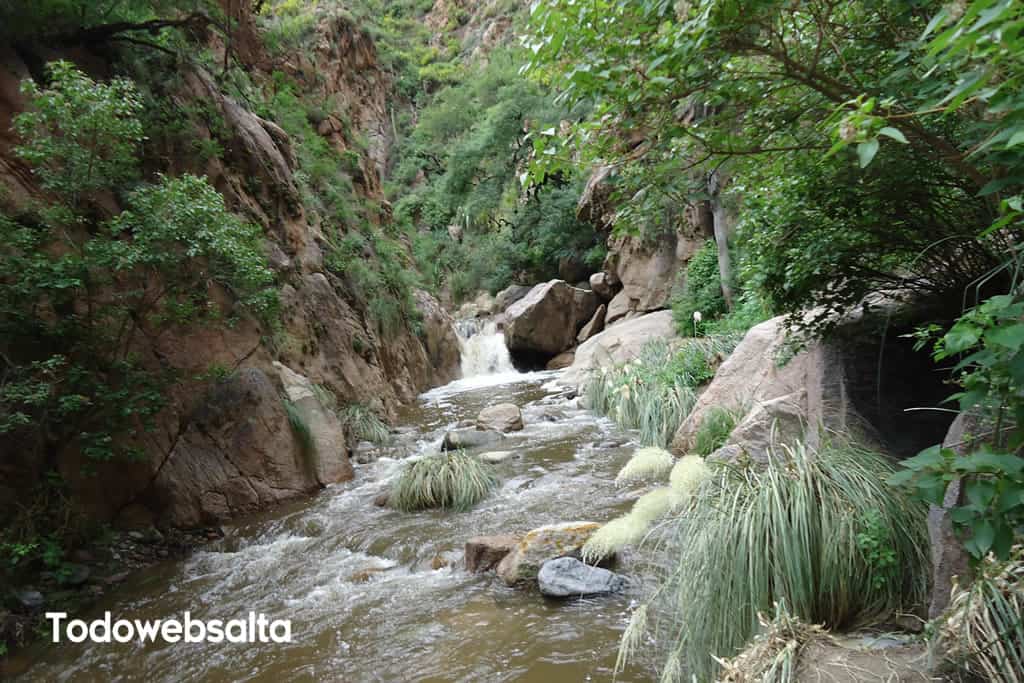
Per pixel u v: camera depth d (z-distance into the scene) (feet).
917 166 9.46
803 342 15.98
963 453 7.34
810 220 12.51
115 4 25.79
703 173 9.69
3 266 16.90
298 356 34.04
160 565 20.02
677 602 11.03
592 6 7.44
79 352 19.56
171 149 29.30
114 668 13.94
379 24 171.32
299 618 15.51
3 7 22.09
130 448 20.22
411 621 14.60
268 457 25.62
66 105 17.81
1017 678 6.66
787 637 8.76
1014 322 5.05
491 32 162.30
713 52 7.34
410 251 73.51
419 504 22.90
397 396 47.85
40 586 17.24
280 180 38.47
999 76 4.72
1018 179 5.12
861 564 9.82
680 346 38.01
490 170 103.14
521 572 15.58
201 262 21.56
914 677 7.39
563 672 11.57
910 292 14.30
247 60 49.37
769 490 10.57
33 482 18.44
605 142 8.20
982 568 7.21
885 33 7.64
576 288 72.54
